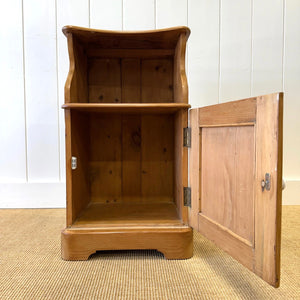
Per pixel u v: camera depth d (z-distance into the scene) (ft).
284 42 4.77
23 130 4.75
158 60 3.94
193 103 4.83
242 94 4.84
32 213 4.50
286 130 4.85
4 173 4.77
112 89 3.92
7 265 2.72
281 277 2.49
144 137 4.05
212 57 4.77
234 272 2.59
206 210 2.72
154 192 4.09
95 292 2.25
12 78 4.69
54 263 2.77
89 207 3.77
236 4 4.71
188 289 2.30
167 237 2.86
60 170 4.83
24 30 4.66
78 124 3.33
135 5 4.68
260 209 2.00
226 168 2.41
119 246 2.87
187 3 4.69
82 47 3.57
